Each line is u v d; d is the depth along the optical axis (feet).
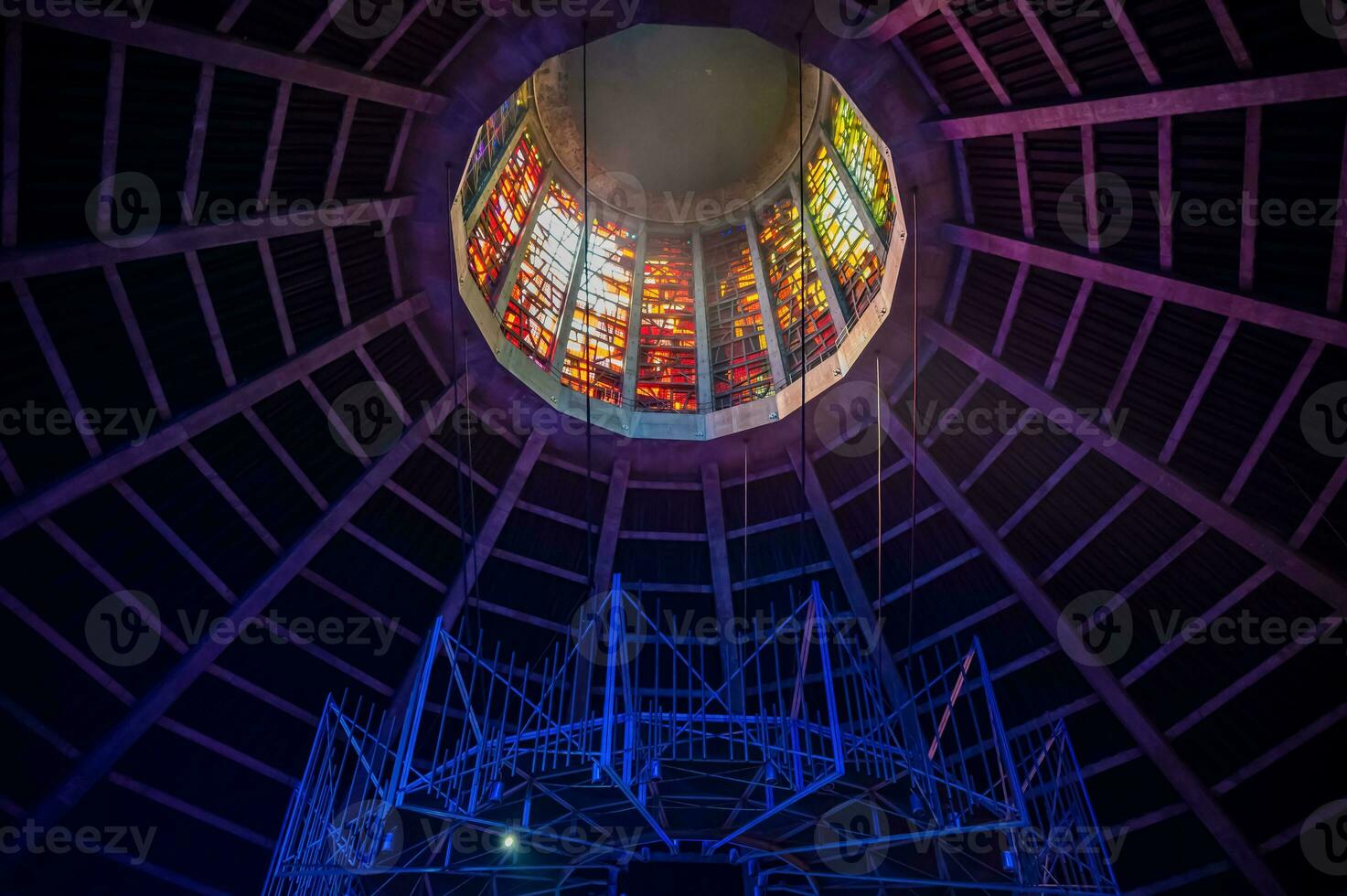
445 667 63.05
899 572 63.67
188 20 40.93
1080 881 50.03
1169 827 58.70
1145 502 56.34
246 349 53.47
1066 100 46.34
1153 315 50.83
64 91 40.60
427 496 62.64
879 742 42.11
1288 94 40.45
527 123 72.95
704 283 77.25
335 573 60.85
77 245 43.96
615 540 65.26
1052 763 59.77
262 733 60.08
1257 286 47.01
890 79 49.60
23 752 52.85
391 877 54.39
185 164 45.06
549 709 43.68
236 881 58.95
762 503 65.72
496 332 62.18
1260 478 52.11
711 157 79.92
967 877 48.21
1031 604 59.72
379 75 46.78
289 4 42.32
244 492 56.59
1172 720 58.44
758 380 70.28
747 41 73.77
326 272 53.21
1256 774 56.08
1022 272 53.47
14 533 49.39
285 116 46.01
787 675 63.82
